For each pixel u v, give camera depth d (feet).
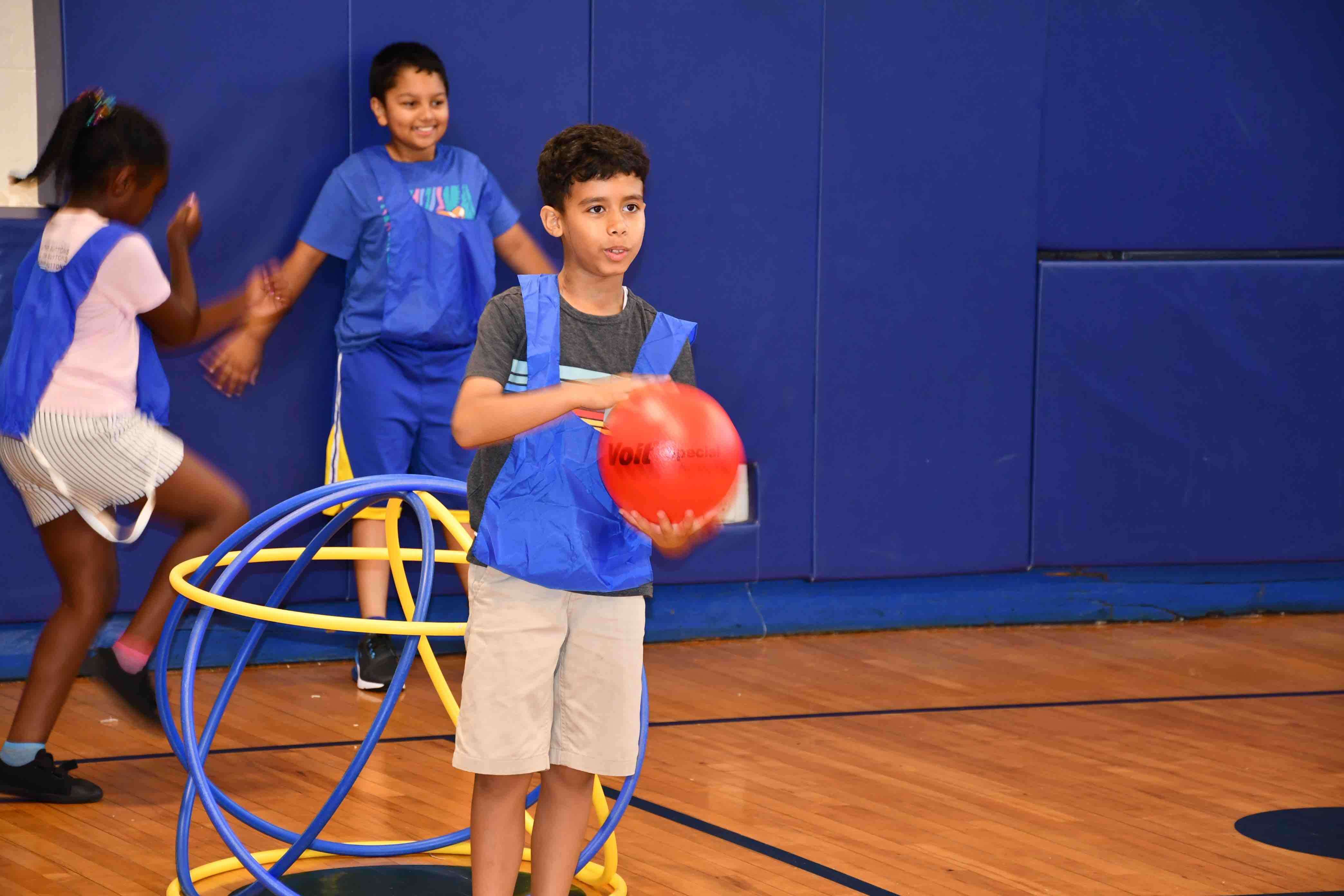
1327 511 26.78
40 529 15.89
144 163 16.03
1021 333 25.31
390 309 20.74
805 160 23.99
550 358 11.00
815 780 17.12
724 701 20.49
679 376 11.70
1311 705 20.80
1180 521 26.27
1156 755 18.30
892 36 24.14
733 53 23.48
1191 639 24.86
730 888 13.93
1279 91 26.03
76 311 15.39
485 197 21.52
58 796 15.71
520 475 11.13
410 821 15.56
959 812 16.12
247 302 19.49
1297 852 15.05
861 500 24.90
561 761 11.53
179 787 16.47
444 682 15.29
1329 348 26.50
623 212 10.97
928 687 21.40
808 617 24.53
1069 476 25.81
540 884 11.73
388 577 21.31
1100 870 14.49
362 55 21.67
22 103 20.99
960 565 25.53
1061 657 23.43
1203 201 25.98
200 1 20.86
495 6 22.25
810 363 24.38
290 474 22.11
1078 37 25.12
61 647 15.78
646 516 10.59
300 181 21.57
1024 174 25.00
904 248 24.62
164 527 21.49
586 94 22.88
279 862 13.25
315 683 21.09
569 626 11.40
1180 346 25.94
